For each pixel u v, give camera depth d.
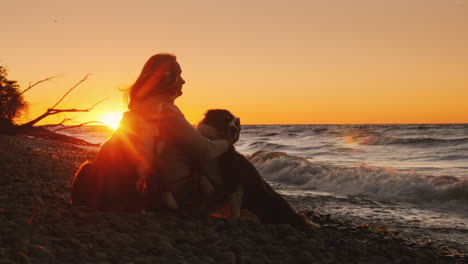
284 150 29.11
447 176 10.84
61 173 7.87
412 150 25.61
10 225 3.37
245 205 4.58
